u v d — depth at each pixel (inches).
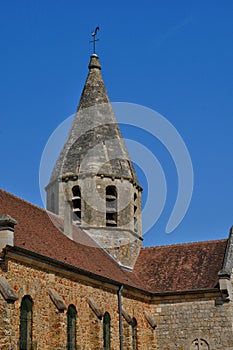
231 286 1628.9
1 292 1014.4
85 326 1307.8
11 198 1387.8
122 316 1482.5
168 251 1852.9
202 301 1628.9
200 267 1739.7
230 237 1738.4
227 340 1569.9
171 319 1643.7
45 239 1323.8
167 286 1696.6
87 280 1339.8
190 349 1600.6
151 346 1614.2
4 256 1044.5
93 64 2001.7
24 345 1082.7
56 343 1154.7
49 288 1185.4
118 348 1440.7
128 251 1764.3
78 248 1493.6
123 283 1489.9
